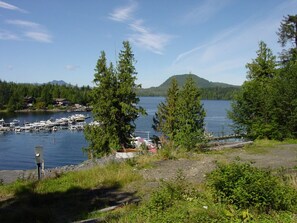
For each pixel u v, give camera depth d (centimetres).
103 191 1202
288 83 2589
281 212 738
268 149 2123
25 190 1259
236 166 862
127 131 3834
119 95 3803
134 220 765
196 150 2109
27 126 8669
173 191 908
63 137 6881
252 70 3039
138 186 1234
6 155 4731
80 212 975
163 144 2241
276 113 2598
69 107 17800
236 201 771
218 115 11181
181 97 2925
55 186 1311
